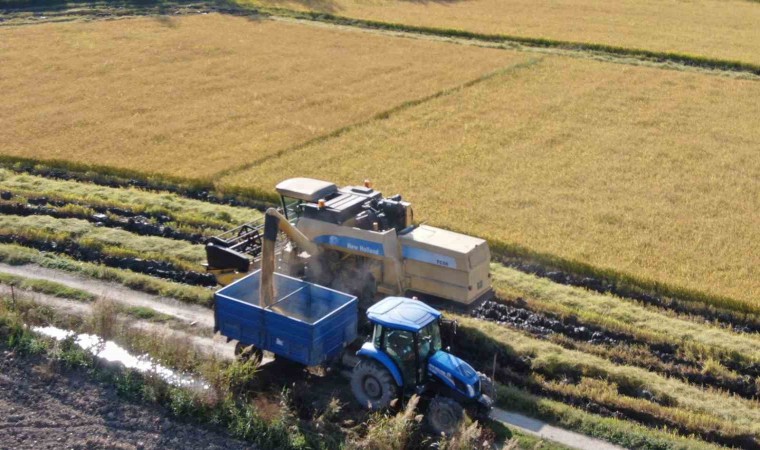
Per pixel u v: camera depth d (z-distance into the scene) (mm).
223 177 33031
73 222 27906
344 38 59969
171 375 18734
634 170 34750
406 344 17141
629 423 17984
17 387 18484
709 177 34062
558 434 17609
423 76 49969
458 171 34219
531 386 19469
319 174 33625
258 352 19250
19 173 34062
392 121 41250
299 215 22016
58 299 22828
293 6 70500
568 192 32062
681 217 29734
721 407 18594
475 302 20672
